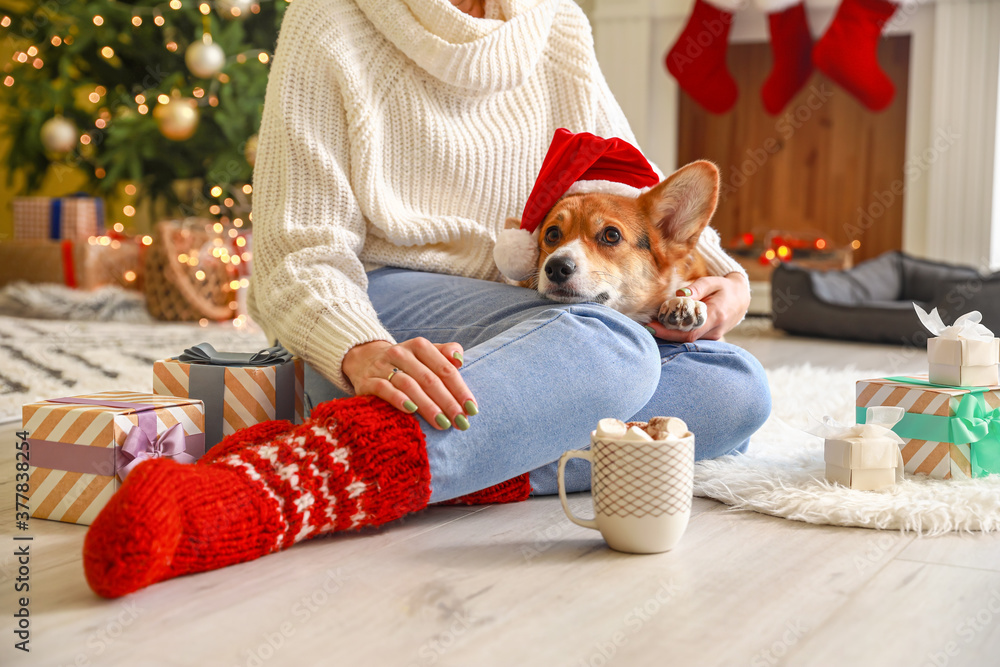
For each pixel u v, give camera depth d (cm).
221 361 135
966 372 134
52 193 561
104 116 442
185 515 89
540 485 127
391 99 145
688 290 132
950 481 128
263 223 136
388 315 134
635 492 100
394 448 101
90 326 378
